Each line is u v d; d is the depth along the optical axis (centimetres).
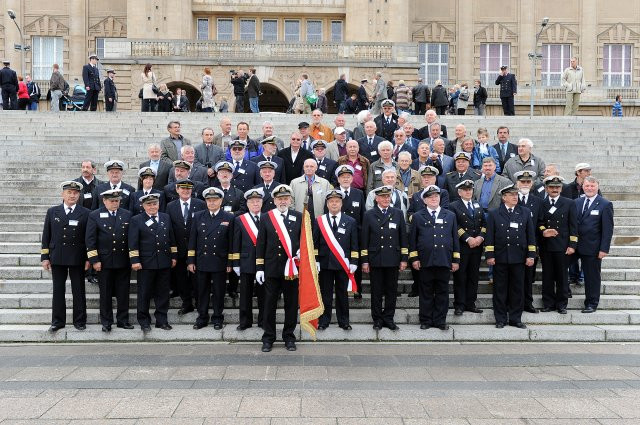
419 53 4756
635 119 2295
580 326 1086
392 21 4156
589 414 715
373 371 869
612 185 1673
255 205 1044
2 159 1812
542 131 2144
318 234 1058
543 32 4759
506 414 714
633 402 752
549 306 1141
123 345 1013
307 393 777
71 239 1040
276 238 980
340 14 4356
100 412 716
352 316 1105
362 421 693
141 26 4069
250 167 1218
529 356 950
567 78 2759
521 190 1147
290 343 984
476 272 1123
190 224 1105
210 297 1137
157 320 1059
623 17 4766
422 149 1252
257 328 1056
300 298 973
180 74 3722
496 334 1055
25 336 1034
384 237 1052
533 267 1149
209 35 4359
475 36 4759
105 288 1045
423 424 686
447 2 4756
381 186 1123
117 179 1157
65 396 765
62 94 2802
